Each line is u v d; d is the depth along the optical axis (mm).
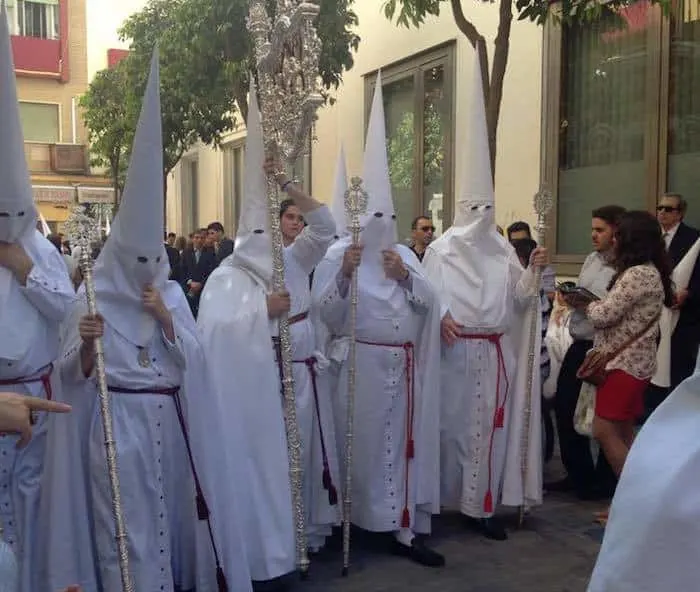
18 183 3328
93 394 3488
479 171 5031
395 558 4598
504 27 6723
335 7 9234
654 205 8094
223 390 3926
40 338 3580
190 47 9070
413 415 4672
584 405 4965
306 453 4375
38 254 3619
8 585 1415
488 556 4613
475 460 4965
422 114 11547
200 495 3592
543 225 5023
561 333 5965
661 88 7973
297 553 4117
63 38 26250
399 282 4652
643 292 4488
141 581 3414
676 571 1118
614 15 7832
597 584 1194
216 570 3645
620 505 1186
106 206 3850
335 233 4344
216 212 20750
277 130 4117
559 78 9008
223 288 4113
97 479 3418
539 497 5055
